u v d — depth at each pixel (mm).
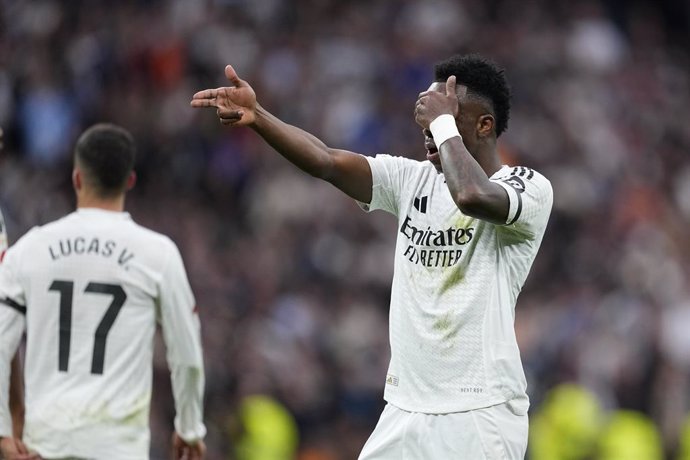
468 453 10016
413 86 36812
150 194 32312
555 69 39562
